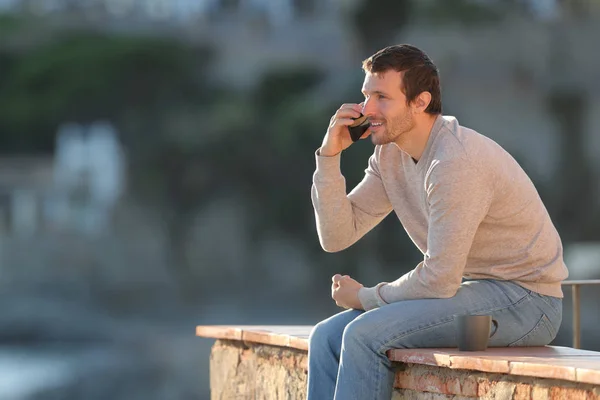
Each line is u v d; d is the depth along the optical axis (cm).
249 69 14775
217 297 13838
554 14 13162
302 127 13488
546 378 760
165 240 14038
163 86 14638
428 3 13525
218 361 1166
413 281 886
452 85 13238
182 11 15275
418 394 872
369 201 990
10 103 14912
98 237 14162
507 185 883
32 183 14438
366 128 931
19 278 13925
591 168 12712
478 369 798
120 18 15350
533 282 905
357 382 873
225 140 13788
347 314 933
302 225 13675
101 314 13575
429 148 892
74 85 14588
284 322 13500
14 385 9781
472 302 884
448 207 865
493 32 13262
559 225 12650
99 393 10194
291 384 1030
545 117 12988
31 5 15538
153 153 14200
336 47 14525
